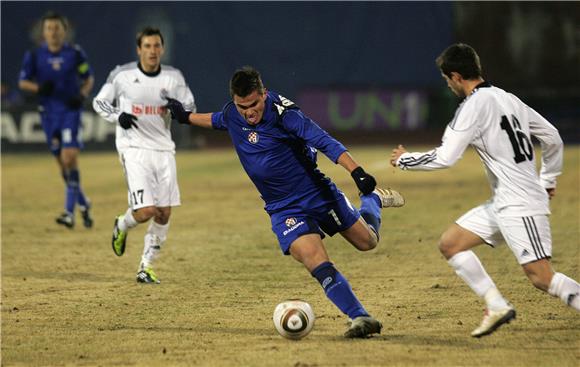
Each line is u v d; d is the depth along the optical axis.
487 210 22.12
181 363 21.06
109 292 30.86
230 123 23.16
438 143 100.25
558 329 23.86
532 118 22.14
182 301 28.98
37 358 21.95
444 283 31.03
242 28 102.81
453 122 21.44
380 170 72.56
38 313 27.50
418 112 101.62
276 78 103.38
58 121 47.75
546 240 21.38
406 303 27.77
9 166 83.12
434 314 26.06
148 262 32.84
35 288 31.77
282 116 22.47
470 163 79.19
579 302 21.27
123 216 33.09
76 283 32.72
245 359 21.22
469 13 101.00
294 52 103.00
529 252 21.30
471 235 22.14
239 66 102.88
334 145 22.06
